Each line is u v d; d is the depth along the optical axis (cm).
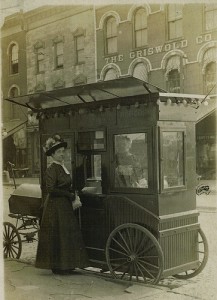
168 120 484
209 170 1597
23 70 2461
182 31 1748
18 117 2330
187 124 509
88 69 2134
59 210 518
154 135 473
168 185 490
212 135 1541
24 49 2442
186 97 493
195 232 512
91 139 546
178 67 1767
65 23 2225
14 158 2252
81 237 523
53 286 462
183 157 501
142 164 491
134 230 484
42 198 608
